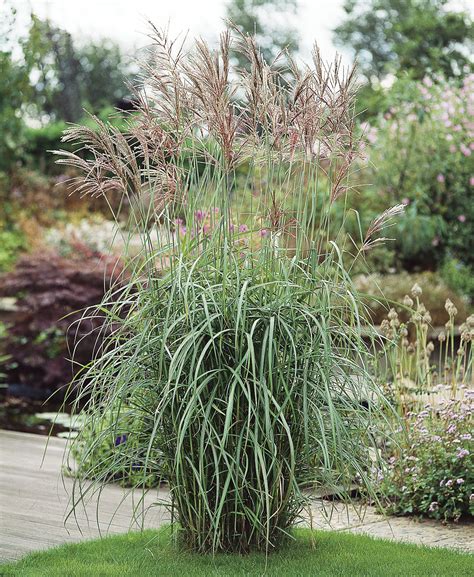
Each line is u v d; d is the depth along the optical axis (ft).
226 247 12.33
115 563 12.70
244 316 11.82
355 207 39.91
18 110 47.96
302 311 12.41
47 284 31.86
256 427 11.53
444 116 42.68
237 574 11.82
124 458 13.24
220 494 12.64
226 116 12.50
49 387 33.30
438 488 16.76
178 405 12.39
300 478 13.08
